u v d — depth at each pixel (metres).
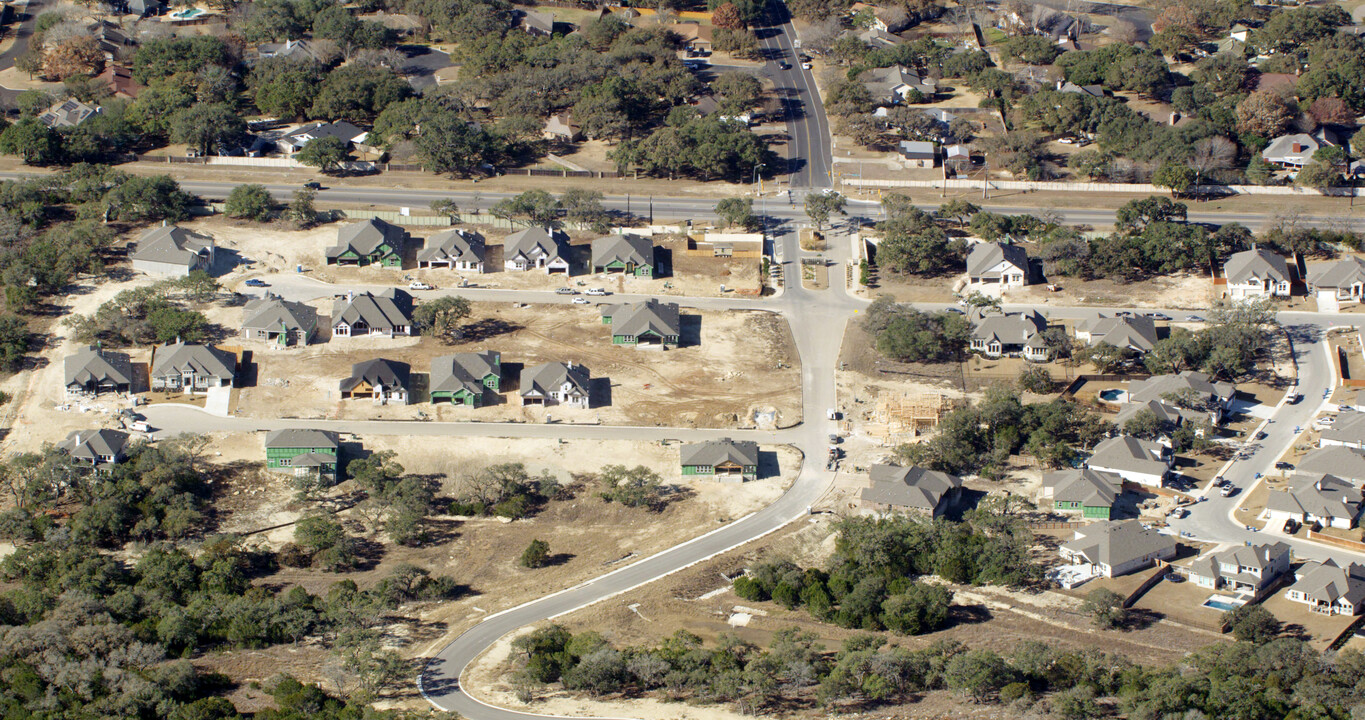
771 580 164.62
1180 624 157.25
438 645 154.75
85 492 180.25
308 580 168.12
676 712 140.38
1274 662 143.75
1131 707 137.38
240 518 180.62
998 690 142.00
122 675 142.62
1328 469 184.00
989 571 165.25
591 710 141.00
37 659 145.50
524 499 184.12
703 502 185.38
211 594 161.62
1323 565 162.12
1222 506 181.50
